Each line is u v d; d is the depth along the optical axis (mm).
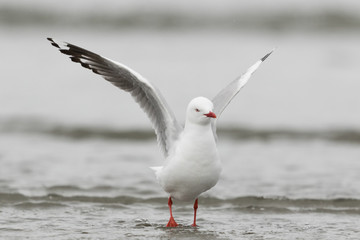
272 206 10625
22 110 21016
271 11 47469
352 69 29703
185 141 8328
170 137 8781
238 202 10930
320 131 18203
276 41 39906
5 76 27297
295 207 10602
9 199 10828
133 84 8906
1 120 19516
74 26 46031
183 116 19438
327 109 21297
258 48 36625
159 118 8969
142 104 9047
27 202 10523
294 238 8484
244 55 33750
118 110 21172
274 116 20203
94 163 14141
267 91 24484
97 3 49344
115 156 15047
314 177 12766
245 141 17297
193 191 8633
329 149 16078
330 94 23906
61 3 49156
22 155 14945
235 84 9344
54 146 16328
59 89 24734
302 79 27156
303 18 46281
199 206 10672
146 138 17719
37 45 36844
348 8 47219
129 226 9180
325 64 31109
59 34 42656
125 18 47125
